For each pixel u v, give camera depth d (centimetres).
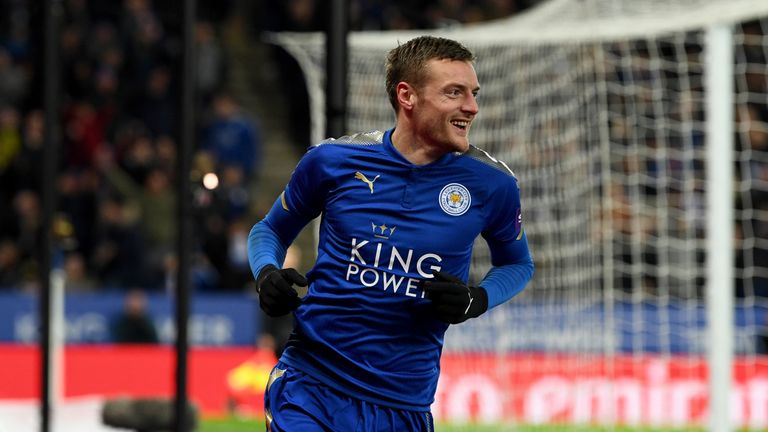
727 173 2459
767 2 2377
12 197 5209
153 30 5547
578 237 3384
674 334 3662
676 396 3481
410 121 1280
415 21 5044
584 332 3412
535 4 5212
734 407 3484
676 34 3162
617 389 3453
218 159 5075
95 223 5044
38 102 5391
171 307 4316
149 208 5000
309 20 5472
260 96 6112
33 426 3388
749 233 3894
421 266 1278
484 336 3441
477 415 3419
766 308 3744
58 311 3262
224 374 3931
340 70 1747
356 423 1288
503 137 3416
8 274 4816
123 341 4275
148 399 2191
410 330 1288
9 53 5584
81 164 5234
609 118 3478
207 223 4544
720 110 2475
